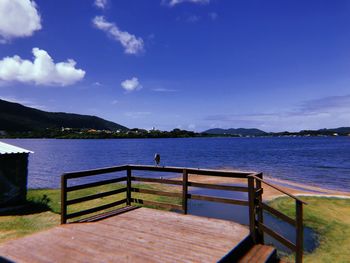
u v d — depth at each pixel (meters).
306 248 9.76
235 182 25.30
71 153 79.75
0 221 10.88
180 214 7.48
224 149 98.69
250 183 5.97
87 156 69.19
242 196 19.03
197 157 64.25
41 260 4.58
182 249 5.05
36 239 5.56
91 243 5.35
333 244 10.11
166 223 6.66
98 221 6.86
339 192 21.20
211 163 49.50
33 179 30.95
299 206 4.98
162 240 5.52
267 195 18.30
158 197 17.33
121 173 37.53
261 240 6.00
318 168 39.88
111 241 5.46
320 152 76.56
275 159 56.25
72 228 6.28
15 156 13.82
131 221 6.83
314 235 11.02
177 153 78.75
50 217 11.55
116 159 60.56
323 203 16.31
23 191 14.20
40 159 59.94
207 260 4.59
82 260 4.59
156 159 7.89
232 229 6.21
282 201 16.41
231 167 42.12
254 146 121.50
